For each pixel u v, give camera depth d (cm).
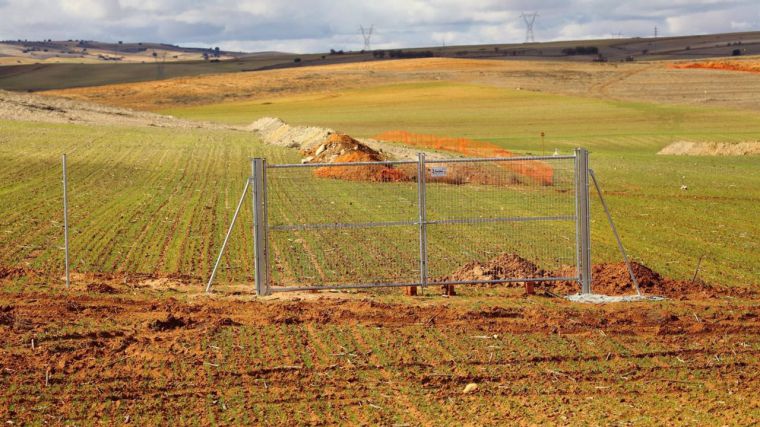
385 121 9512
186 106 13250
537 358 1207
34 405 1025
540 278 1606
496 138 7556
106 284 1650
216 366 1164
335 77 16700
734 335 1330
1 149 4697
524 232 2333
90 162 4331
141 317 1403
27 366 1148
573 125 8744
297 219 2564
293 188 3359
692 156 5728
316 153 4594
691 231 2497
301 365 1173
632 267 1750
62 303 1473
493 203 2988
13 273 1745
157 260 1958
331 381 1117
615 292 1642
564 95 12075
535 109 10450
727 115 9406
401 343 1270
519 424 985
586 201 1591
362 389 1093
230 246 2141
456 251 2044
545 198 3145
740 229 2541
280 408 1028
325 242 2152
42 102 8406
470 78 15388
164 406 1028
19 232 2302
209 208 2862
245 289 1645
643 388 1104
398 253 2016
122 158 4588
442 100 12062
